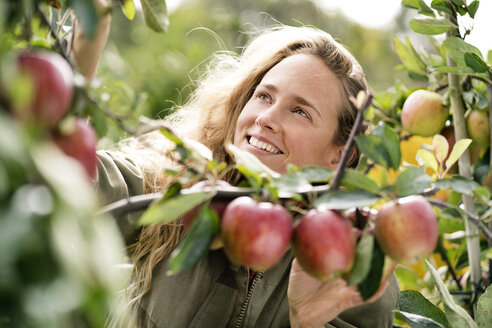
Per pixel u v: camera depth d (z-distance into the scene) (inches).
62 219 17.0
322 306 42.3
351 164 66.4
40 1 28.9
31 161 16.9
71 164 20.8
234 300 54.5
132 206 29.5
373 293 31.0
